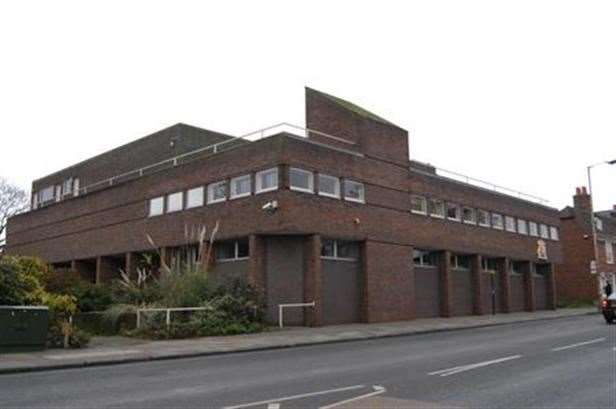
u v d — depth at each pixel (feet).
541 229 138.62
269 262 80.64
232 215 83.76
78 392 32.37
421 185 101.55
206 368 42.42
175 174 95.71
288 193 77.20
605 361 43.11
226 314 69.72
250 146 82.64
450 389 32.27
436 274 104.99
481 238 115.44
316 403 28.55
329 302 82.89
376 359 46.26
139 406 28.27
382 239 90.68
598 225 166.20
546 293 140.46
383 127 94.63
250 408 27.45
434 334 72.28
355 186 88.33
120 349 53.01
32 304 57.82
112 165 131.34
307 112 99.76
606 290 128.47
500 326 85.46
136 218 102.89
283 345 57.88
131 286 80.07
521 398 29.63
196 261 83.05
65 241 122.52
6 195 182.50
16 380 37.17
